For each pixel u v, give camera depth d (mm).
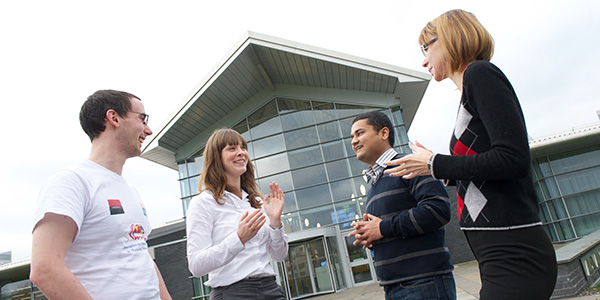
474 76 1366
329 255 15312
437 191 2215
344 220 16719
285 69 18375
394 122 18094
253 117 19469
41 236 1536
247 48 16969
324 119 18656
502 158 1245
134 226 1950
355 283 15695
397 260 2227
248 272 2389
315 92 19188
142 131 2189
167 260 17875
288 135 18656
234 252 2205
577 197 17297
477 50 1496
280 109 19250
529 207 1315
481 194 1367
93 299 1672
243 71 17859
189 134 19547
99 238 1770
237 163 2750
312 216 17016
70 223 1619
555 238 17406
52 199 1620
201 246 2359
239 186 2889
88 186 1811
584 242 7855
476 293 7129
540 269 1249
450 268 2227
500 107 1284
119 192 1970
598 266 7434
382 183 2490
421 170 1539
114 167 2051
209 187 2641
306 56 17141
